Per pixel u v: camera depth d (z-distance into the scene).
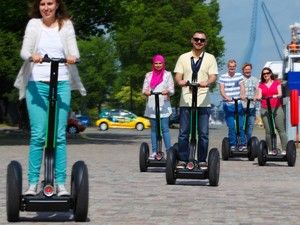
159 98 16.22
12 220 8.38
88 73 89.12
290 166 17.80
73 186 8.30
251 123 20.02
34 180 8.45
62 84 8.36
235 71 19.80
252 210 9.61
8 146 27.86
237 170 16.36
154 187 12.42
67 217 8.77
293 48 34.72
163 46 69.44
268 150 18.92
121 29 35.09
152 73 16.19
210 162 12.58
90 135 44.34
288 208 9.84
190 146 12.75
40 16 8.53
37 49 8.41
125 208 9.71
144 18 70.88
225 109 19.73
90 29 33.75
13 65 40.31
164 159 15.66
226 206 9.98
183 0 73.38
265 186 12.78
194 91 12.52
